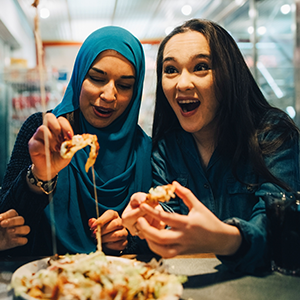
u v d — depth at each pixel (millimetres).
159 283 611
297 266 782
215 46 1015
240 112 1050
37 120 1254
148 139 1284
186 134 1180
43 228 1116
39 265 739
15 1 4359
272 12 3158
